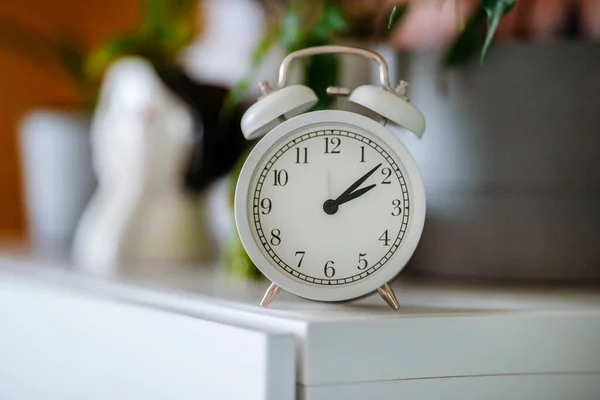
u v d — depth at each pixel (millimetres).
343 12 876
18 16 1590
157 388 676
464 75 781
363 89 657
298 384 603
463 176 789
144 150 1031
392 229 655
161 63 1062
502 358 637
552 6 841
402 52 801
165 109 1035
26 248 1248
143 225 1052
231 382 612
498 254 790
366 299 710
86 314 758
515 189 781
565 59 764
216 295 736
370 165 658
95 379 748
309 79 836
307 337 598
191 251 1077
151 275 917
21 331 867
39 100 1610
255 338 594
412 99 798
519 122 774
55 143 1168
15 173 1600
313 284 656
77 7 1646
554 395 646
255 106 660
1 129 1576
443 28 892
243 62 1106
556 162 771
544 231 780
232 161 1053
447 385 627
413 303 696
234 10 1156
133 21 1516
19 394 872
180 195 1070
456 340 629
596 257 777
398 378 617
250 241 655
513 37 846
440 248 805
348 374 606
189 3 1129
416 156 802
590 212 775
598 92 763
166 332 667
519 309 661
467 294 757
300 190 658
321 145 659
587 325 651
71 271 942
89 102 1215
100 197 1126
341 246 656
